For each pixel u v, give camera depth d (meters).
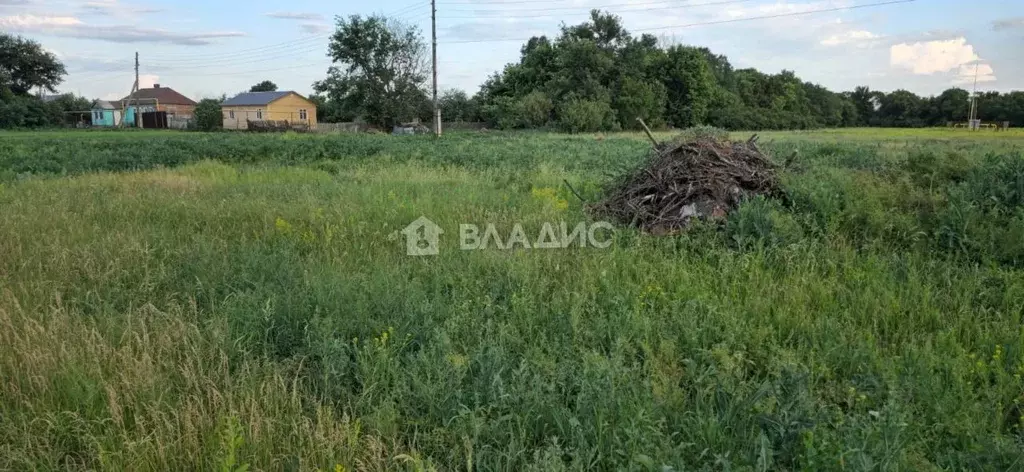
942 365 4.57
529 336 5.21
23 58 85.38
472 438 3.79
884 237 7.89
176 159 21.58
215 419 3.89
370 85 63.66
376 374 4.43
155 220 9.85
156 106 94.62
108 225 9.31
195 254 7.35
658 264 7.04
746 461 3.51
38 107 68.88
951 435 3.81
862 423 3.65
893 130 66.44
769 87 86.31
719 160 9.18
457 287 6.41
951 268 6.68
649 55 68.75
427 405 4.14
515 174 15.53
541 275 6.83
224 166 18.59
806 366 4.49
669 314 5.63
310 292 6.02
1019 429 3.91
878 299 5.71
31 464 3.49
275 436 3.77
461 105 75.00
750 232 7.67
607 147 25.94
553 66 68.56
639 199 9.27
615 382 4.25
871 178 9.92
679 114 68.31
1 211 10.04
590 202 10.50
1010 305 5.84
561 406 4.02
